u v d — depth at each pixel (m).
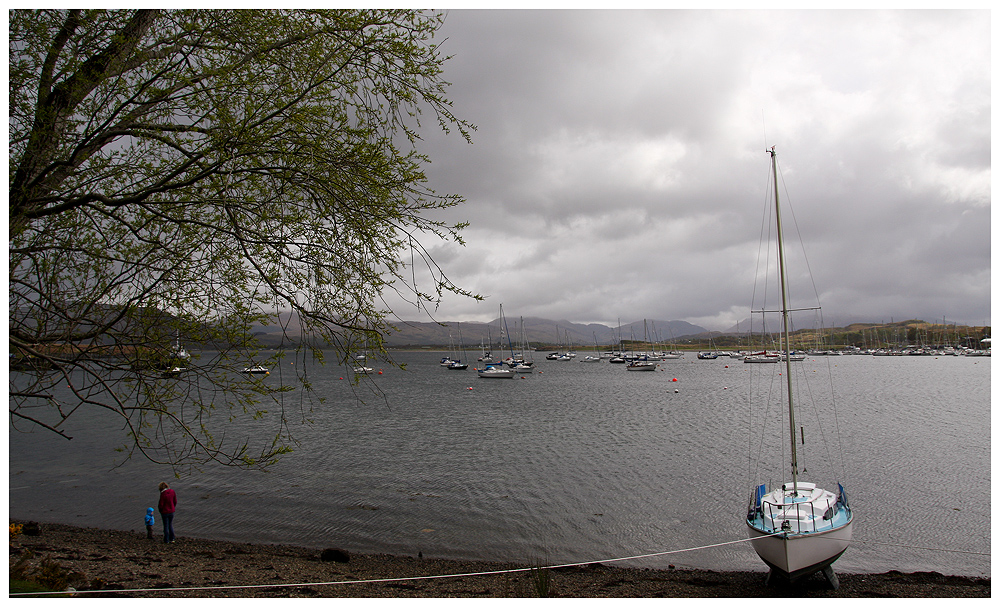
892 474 30.48
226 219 7.36
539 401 73.56
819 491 18.12
